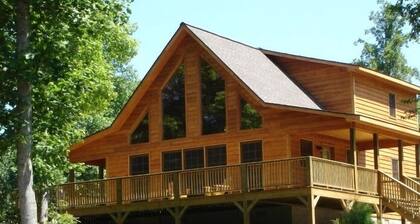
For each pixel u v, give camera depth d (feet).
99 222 114.11
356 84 112.78
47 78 68.95
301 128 100.99
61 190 106.52
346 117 95.86
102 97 107.24
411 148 130.52
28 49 68.03
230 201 94.68
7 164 106.93
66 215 87.35
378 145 110.01
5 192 84.64
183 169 109.81
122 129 115.55
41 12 70.13
